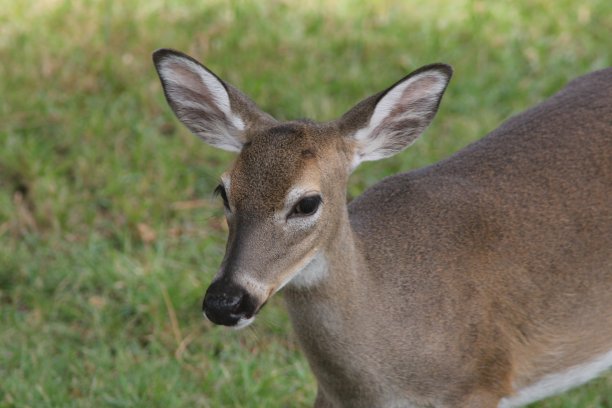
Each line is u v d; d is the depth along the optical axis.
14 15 17.34
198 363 11.62
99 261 12.83
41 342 11.79
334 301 9.02
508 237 9.62
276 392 11.20
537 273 9.66
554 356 9.95
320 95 15.33
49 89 15.59
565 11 17.64
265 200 8.48
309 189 8.52
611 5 17.70
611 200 9.89
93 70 15.95
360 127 9.21
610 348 10.17
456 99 15.39
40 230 13.45
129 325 12.16
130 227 13.39
